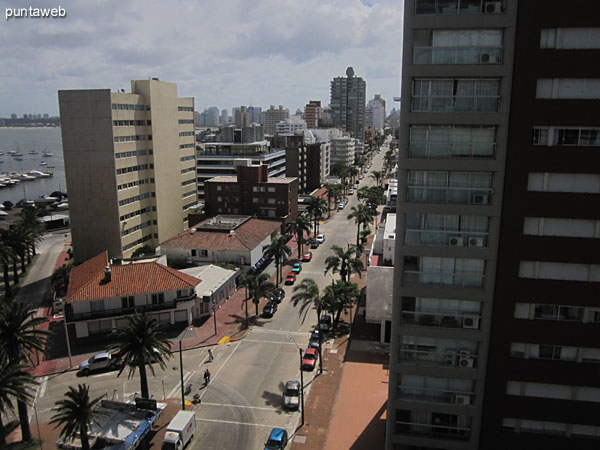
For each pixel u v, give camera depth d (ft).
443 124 87.20
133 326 148.25
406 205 91.25
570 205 86.33
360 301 251.19
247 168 387.34
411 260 94.48
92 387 170.71
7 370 132.26
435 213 90.68
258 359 190.19
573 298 89.71
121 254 299.79
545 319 91.66
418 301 96.07
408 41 85.40
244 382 173.27
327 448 136.26
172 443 131.34
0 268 256.52
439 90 86.89
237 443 139.64
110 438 129.39
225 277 251.80
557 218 87.35
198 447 137.80
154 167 327.47
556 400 95.09
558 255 88.53
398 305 96.12
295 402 156.56
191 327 216.95
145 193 326.44
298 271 300.61
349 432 143.54
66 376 178.50
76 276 228.02
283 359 189.98
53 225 444.14
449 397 99.55
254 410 155.84
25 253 318.86
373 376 176.04
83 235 300.61
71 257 337.93
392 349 98.78
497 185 87.51
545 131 85.10
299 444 138.21
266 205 388.37
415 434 102.37
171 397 163.73
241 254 280.72
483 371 96.32
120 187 296.71
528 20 81.76
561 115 83.76
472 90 86.12
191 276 232.32
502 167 86.74
